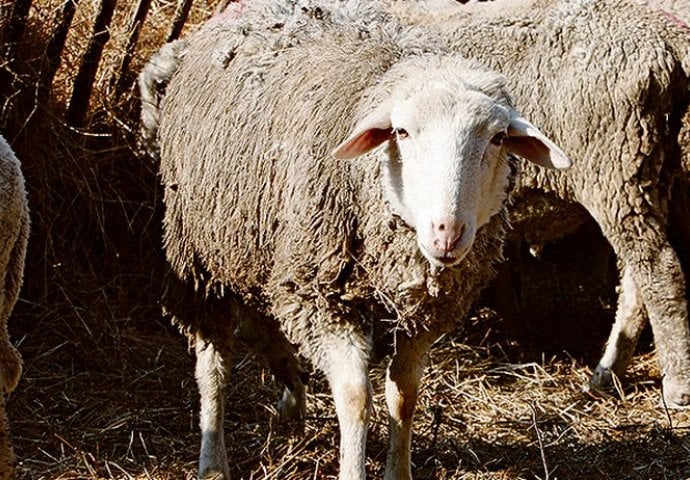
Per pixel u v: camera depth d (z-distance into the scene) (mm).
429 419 6539
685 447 6215
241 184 5219
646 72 6457
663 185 6699
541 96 6605
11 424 6203
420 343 5129
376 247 4812
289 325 5125
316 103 5016
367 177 4758
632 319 7172
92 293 7500
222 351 5758
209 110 5516
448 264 4402
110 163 7715
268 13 5656
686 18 6648
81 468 5770
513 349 7863
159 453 5984
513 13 6777
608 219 6641
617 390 7117
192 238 5602
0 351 5180
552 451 6148
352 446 4895
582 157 6570
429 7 6992
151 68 6188
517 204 6812
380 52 5121
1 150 4891
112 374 6973
